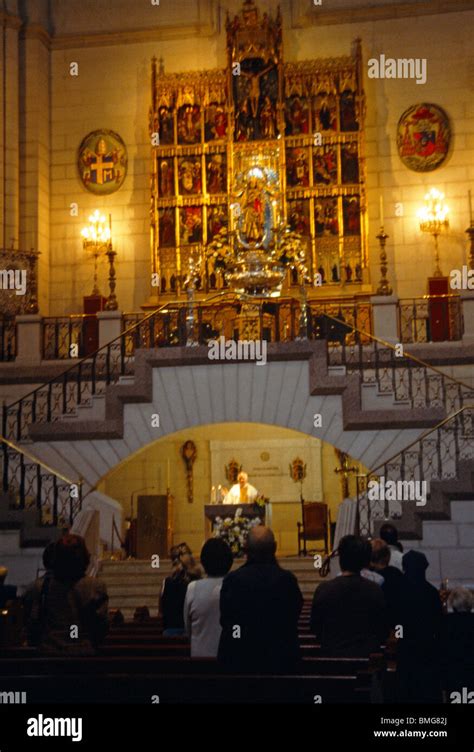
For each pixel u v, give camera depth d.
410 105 26.33
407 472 17.89
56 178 27.36
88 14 27.72
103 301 25.19
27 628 7.30
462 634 8.20
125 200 27.00
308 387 18.73
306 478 25.23
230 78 25.86
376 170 26.17
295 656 6.30
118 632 10.12
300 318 19.80
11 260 24.62
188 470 25.53
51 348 24.56
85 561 7.17
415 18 26.64
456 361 20.19
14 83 26.59
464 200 25.73
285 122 25.73
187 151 25.92
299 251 23.17
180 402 19.00
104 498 19.78
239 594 6.32
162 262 25.72
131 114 27.36
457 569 15.38
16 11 26.95
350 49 26.77
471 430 17.53
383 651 8.36
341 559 7.12
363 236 25.03
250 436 25.53
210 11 27.33
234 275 22.84
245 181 24.53
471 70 26.25
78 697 5.99
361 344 19.70
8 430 21.06
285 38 27.02
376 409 18.36
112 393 18.92
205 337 24.28
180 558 10.30
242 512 19.03
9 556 16.17
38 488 16.62
